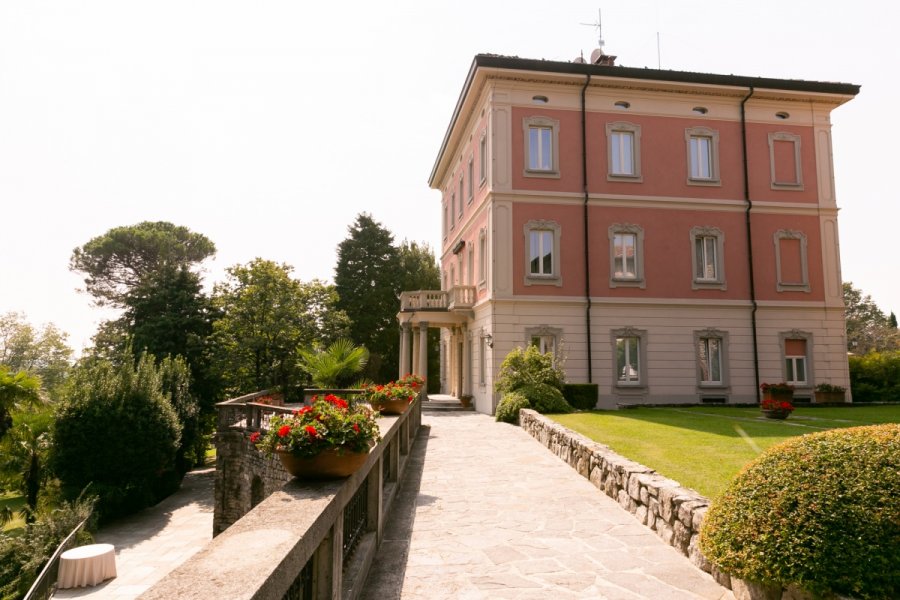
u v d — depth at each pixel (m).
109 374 19.94
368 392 10.18
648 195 20.25
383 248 42.97
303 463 3.80
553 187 19.77
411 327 24.98
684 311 20.05
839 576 3.32
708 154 20.94
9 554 12.63
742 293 20.44
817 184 21.30
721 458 7.76
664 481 6.19
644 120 20.48
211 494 21.77
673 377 19.73
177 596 1.74
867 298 53.59
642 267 19.97
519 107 19.83
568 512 6.75
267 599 1.89
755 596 3.90
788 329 20.55
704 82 20.36
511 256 19.30
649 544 5.55
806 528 3.50
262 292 26.48
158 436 19.27
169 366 23.94
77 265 40.12
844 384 20.59
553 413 15.40
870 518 3.38
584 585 4.53
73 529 14.06
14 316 47.44
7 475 18.47
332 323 28.31
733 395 19.97
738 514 3.92
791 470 3.78
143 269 40.50
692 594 4.33
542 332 19.16
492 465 9.73
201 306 29.11
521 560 5.13
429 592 4.40
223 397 28.17
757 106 21.16
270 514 2.82
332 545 3.38
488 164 19.89
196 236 44.53
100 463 18.17
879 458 3.58
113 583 12.69
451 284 28.06
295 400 26.42
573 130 20.09
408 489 8.00
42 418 18.94
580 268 19.64
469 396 21.69
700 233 20.41
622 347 19.80
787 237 20.89
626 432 10.75
